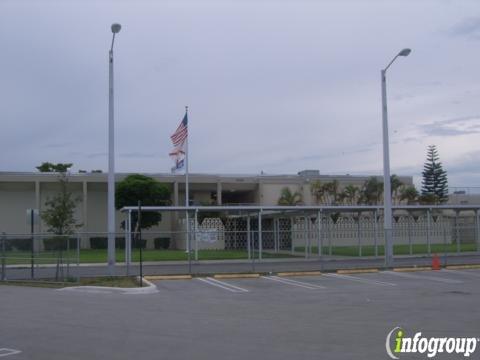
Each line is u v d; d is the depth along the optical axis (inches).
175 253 1744.6
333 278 939.3
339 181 2625.5
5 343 405.7
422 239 2194.9
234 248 1994.3
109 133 968.3
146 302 639.1
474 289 766.5
